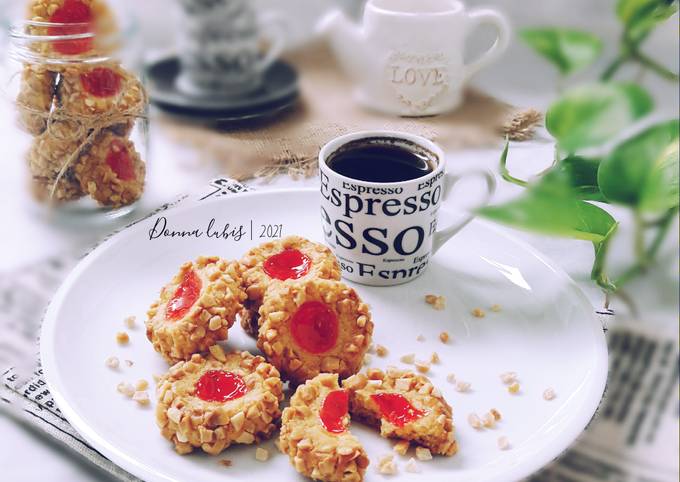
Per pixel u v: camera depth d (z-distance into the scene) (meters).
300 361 0.41
